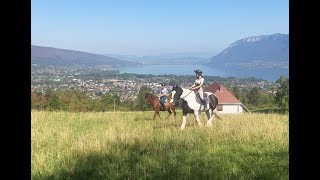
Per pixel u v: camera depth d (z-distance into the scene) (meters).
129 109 53.94
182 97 14.79
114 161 8.98
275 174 7.65
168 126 15.69
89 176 7.97
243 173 7.87
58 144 11.04
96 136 11.82
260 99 71.38
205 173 7.60
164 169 7.97
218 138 11.50
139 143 10.69
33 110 24.59
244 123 14.75
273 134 11.70
